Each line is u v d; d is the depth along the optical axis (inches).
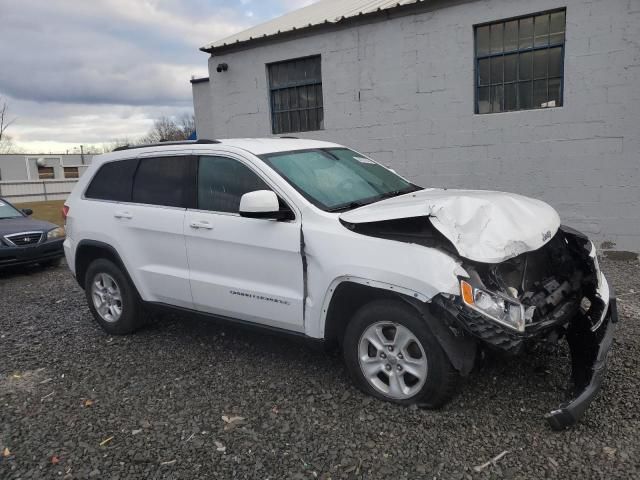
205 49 459.8
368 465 117.4
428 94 359.6
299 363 171.6
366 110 388.2
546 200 329.1
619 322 192.2
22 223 374.0
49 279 339.3
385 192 177.0
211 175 174.6
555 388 145.2
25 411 151.3
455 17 340.8
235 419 139.6
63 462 125.0
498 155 339.9
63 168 2009.1
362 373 145.1
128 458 125.3
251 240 159.0
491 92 343.3
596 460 114.3
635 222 306.2
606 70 300.2
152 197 189.3
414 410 136.7
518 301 126.6
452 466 115.3
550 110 318.3
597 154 309.9
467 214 134.1
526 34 325.4
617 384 145.4
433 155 364.2
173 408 147.6
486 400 140.7
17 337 217.3
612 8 293.3
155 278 187.6
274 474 116.5
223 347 189.5
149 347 194.1
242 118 461.1
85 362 184.5
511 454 118.1
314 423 135.3
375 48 376.2
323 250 143.8
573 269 158.7
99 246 202.1
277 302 156.3
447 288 123.5
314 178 166.2
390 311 135.8
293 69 429.7
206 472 118.6
